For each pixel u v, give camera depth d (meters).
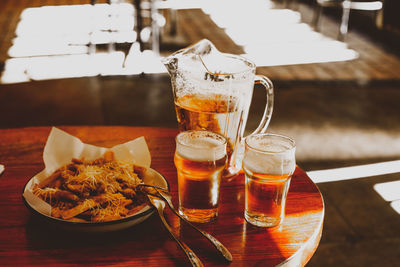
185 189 0.77
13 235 0.76
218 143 0.77
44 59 3.61
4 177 0.89
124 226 0.74
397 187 1.98
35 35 4.29
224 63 0.92
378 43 4.35
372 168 2.14
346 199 1.89
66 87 3.06
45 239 0.75
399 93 3.13
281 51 4.00
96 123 2.55
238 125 0.87
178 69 0.85
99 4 5.63
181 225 0.79
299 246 0.75
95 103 2.81
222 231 0.78
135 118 2.62
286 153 0.75
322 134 2.48
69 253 0.73
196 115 0.86
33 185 0.80
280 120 2.63
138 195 0.80
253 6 5.92
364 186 1.99
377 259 1.55
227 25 4.85
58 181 0.82
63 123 2.54
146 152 0.89
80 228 0.73
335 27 4.89
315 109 2.81
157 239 0.76
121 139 1.03
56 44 4.02
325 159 2.21
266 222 0.78
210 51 0.92
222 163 0.76
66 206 0.77
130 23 4.68
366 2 4.08
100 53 3.76
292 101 2.92
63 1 5.90
